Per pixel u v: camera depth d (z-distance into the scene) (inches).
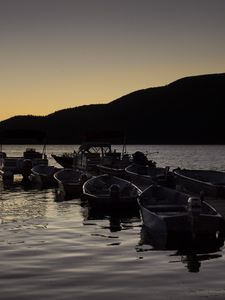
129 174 1293.1
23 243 576.7
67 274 430.6
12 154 4456.2
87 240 599.8
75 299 359.9
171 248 552.7
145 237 623.2
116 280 411.2
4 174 1583.4
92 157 1589.6
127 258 498.6
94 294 371.6
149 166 1504.7
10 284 398.9
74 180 1250.6
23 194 1195.3
